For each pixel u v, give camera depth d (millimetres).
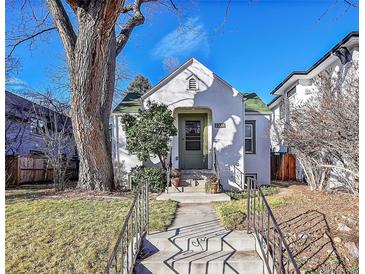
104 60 8984
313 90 11953
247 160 13859
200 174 11602
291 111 9969
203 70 12164
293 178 15320
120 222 6051
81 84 8984
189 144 13133
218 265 4559
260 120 14023
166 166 11164
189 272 4547
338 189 9180
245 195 9852
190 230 5676
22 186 13250
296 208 6801
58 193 9555
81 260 4574
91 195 9102
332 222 5625
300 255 4527
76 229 5703
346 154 6949
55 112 15383
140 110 11398
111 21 8500
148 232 5520
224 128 12031
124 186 11531
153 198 9102
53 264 4477
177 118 12797
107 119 10312
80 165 10234
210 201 8742
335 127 6762
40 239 5250
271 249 4621
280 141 10953
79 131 9508
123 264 4191
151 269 4562
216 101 12086
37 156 16438
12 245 5035
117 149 12914
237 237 5211
